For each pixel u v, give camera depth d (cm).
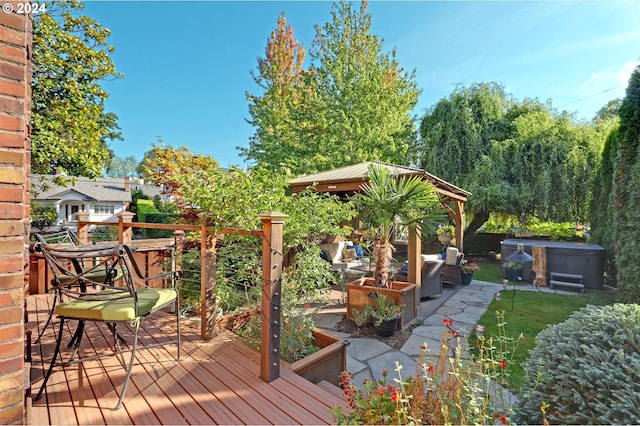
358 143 1204
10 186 128
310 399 194
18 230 131
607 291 638
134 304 200
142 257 441
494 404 169
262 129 1384
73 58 652
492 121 1020
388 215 430
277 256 223
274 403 189
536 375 181
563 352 177
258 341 272
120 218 414
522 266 747
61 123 645
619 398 142
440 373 170
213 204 299
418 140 1146
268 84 1527
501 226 1177
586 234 914
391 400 145
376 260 446
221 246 352
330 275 348
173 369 230
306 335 274
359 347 357
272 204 330
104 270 301
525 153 955
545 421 139
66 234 379
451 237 1029
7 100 128
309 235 358
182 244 405
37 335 290
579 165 894
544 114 991
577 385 160
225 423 170
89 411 179
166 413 178
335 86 1276
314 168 1149
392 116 1288
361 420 147
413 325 434
